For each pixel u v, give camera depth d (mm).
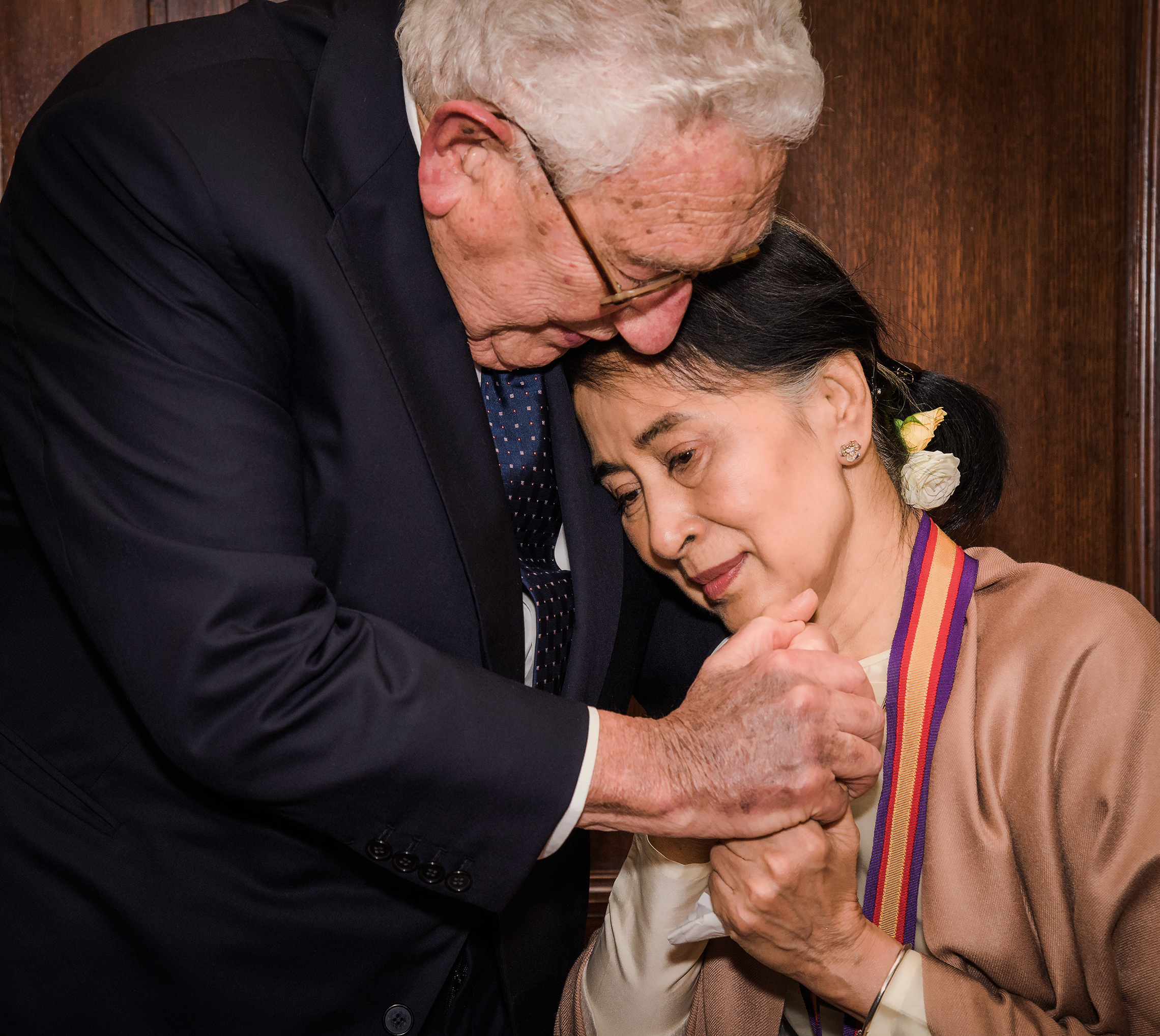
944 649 1031
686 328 966
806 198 1913
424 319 973
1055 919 958
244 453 877
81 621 938
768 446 980
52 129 907
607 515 1143
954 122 1943
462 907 1068
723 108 783
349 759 852
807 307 984
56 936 1011
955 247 1966
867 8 1896
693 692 941
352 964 1059
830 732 888
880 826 1024
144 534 850
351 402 932
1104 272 2012
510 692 900
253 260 890
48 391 895
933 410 1128
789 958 958
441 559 999
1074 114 1977
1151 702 963
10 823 1021
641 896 1054
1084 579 1058
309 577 884
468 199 883
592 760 883
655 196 811
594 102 782
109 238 885
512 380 1106
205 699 842
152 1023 1029
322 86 951
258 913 1029
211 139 891
